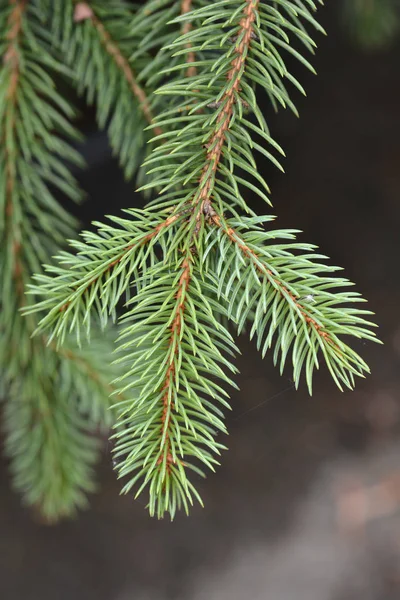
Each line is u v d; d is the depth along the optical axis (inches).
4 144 28.5
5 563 70.9
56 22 27.9
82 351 29.1
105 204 67.1
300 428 82.9
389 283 95.0
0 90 28.1
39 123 28.2
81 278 24.1
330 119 109.3
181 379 23.8
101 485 75.0
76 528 73.3
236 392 83.2
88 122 57.2
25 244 28.9
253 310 25.2
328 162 105.8
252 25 23.7
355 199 102.9
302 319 23.3
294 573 74.1
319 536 76.2
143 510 74.7
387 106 110.9
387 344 89.6
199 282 23.9
